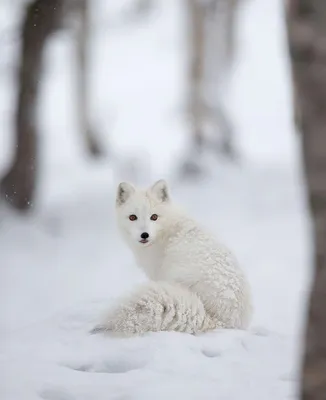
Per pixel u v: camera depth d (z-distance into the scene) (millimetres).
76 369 5406
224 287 6430
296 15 3299
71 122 37000
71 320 6793
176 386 4898
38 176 19766
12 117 19672
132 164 26609
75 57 30125
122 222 7566
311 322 3438
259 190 21547
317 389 3428
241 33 42531
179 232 7059
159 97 43062
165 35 54406
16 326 10688
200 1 25562
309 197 3365
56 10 19297
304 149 3354
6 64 20578
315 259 3398
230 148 26422
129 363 5414
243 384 4965
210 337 5949
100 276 14422
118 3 42031
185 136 34562
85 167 27531
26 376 5141
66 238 17750
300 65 3307
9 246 16984
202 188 21984
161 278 6957
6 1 39406
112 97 43125
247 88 44406
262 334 6492
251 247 15977
